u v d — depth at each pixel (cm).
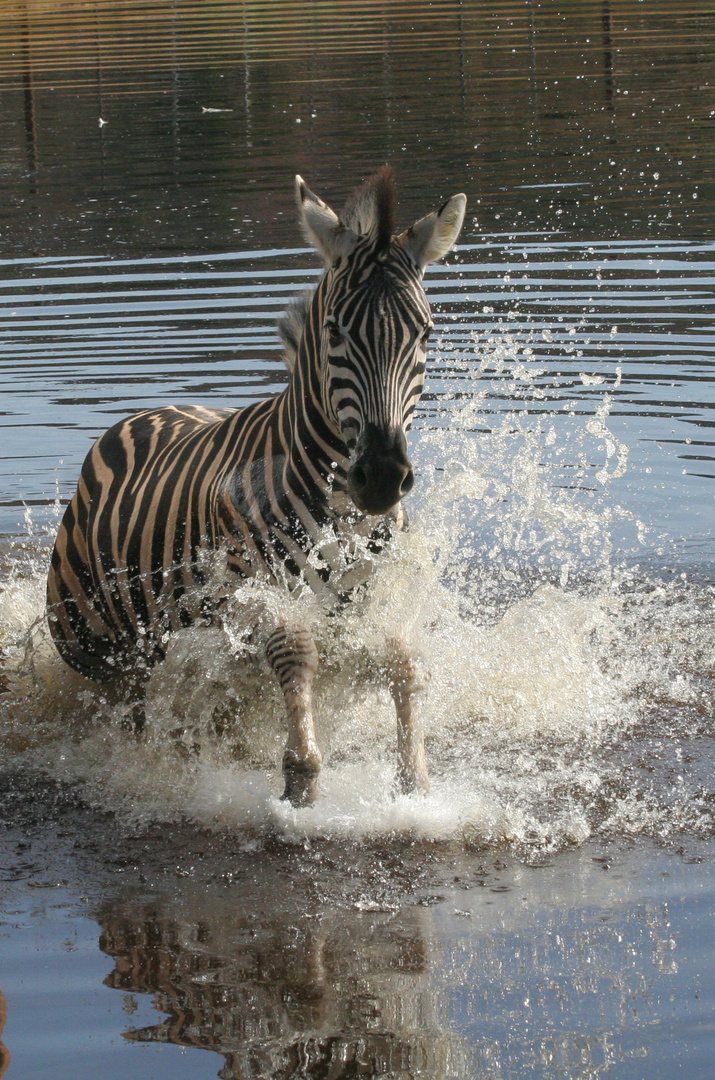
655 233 1691
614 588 940
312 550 631
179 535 705
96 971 511
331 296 600
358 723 766
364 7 4194
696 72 2756
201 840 639
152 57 3297
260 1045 454
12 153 2308
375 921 549
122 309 1523
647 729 751
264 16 4047
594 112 2425
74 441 1191
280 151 2200
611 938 525
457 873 594
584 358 1330
